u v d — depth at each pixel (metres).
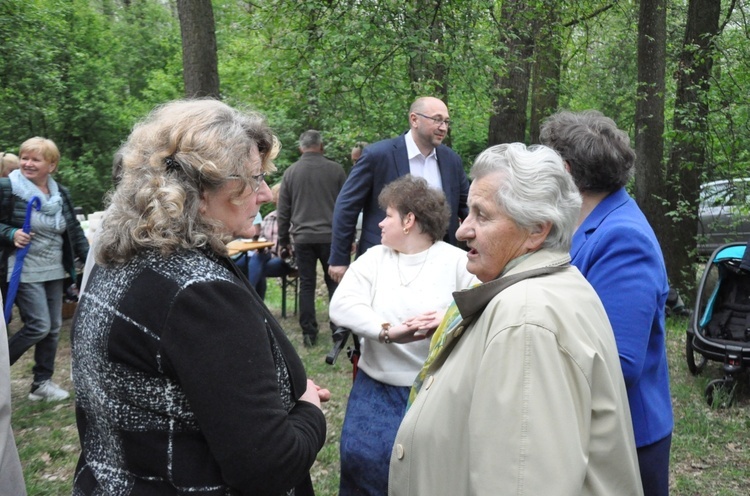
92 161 17.48
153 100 19.03
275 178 15.69
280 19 8.02
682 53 7.64
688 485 3.62
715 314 5.26
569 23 10.43
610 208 2.10
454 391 1.54
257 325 1.38
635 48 13.30
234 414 1.29
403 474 1.65
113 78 18.59
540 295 1.48
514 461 1.34
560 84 11.62
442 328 1.84
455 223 4.44
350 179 4.45
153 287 1.33
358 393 2.62
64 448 4.06
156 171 1.40
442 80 8.20
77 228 4.80
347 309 2.53
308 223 6.10
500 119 10.48
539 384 1.38
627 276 1.92
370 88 8.06
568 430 1.36
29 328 4.59
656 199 7.72
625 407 1.58
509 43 9.63
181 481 1.34
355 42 7.46
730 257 5.20
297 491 1.67
